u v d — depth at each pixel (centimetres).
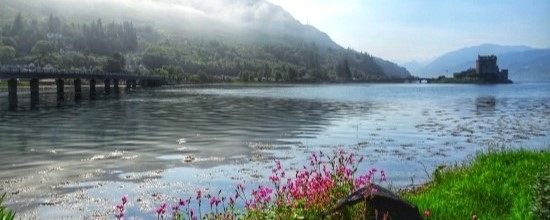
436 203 1150
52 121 5484
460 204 1169
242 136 4219
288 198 1117
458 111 7462
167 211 1852
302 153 3291
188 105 8431
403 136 4291
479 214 1102
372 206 973
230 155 3186
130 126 5016
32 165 2789
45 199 2034
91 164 2833
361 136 4278
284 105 8644
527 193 1216
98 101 9406
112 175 2528
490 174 1470
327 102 9694
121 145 3625
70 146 3559
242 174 2562
